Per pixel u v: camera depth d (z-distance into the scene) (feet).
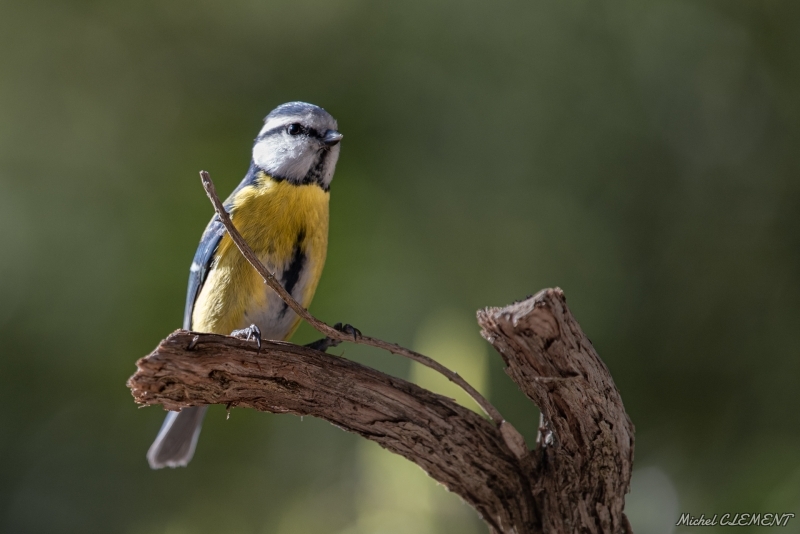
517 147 33.76
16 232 33.83
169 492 34.27
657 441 31.99
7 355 32.96
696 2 35.17
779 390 31.63
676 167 34.17
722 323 32.91
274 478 33.53
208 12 36.32
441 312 31.37
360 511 25.11
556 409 17.01
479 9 34.81
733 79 34.99
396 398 18.52
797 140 34.35
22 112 35.63
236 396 18.13
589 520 18.12
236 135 35.06
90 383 33.22
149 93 36.06
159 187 34.47
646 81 34.86
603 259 32.78
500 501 18.88
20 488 33.40
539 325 15.75
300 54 35.65
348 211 33.01
